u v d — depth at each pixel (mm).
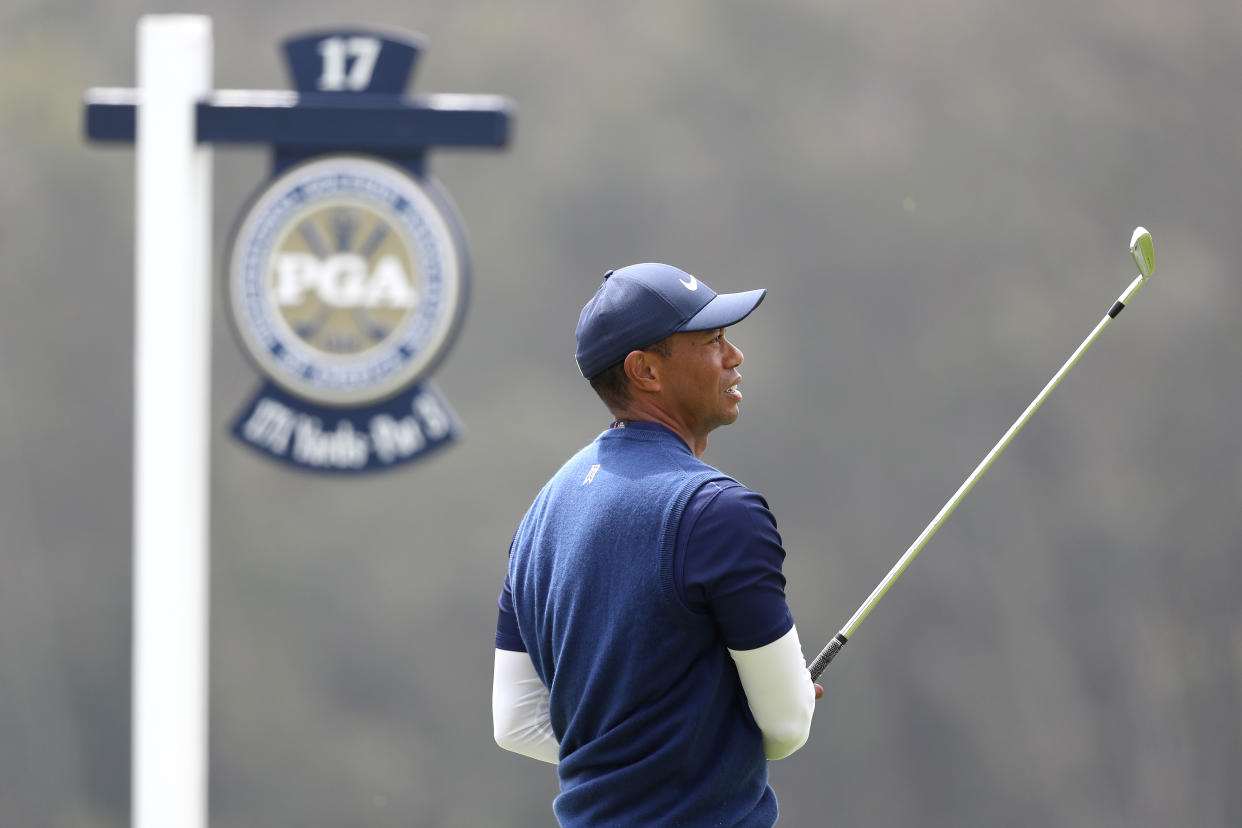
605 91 93062
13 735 78750
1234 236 81000
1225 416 79750
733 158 91938
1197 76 82562
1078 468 82438
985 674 81938
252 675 85562
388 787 84750
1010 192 87312
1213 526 78688
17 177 82375
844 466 89188
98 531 82500
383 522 89125
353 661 87125
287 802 83938
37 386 82938
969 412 86812
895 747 82000
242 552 86875
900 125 90062
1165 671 77875
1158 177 83062
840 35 90562
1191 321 81000
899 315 89438
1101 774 78062
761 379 90625
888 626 84875
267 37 89188
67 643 81500
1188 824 76312
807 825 80500
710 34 91938
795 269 91688
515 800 84688
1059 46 86000
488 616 89062
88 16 82875
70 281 83062
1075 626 80875
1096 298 84250
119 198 82750
